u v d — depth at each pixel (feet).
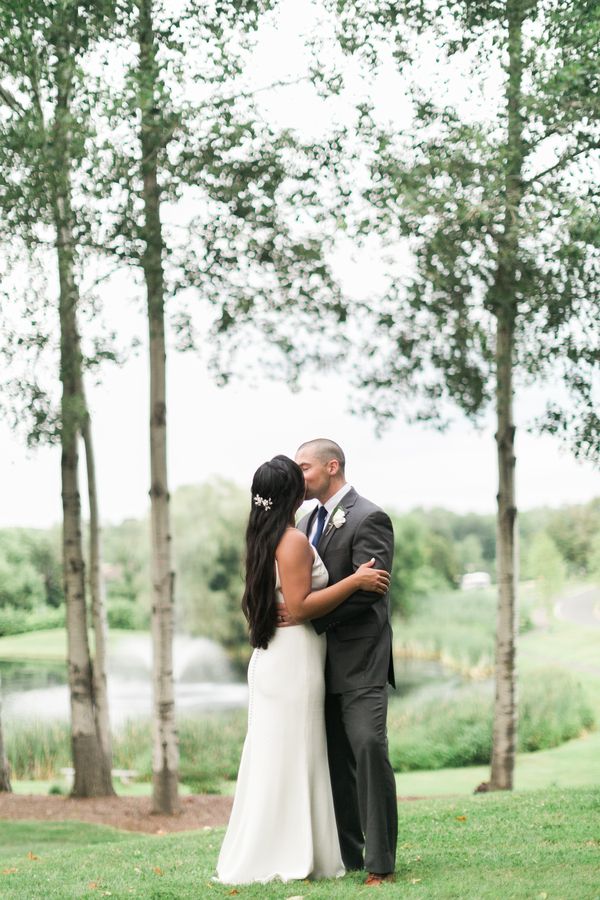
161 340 44.55
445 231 40.29
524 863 17.34
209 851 24.49
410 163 40.63
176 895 15.43
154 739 44.83
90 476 51.01
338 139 40.86
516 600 44.93
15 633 235.81
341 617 15.99
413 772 68.69
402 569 198.18
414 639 158.20
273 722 16.29
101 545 51.24
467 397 46.65
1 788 51.80
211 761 65.82
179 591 174.70
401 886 15.14
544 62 38.01
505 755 44.47
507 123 40.16
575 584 315.37
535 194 39.68
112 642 193.26
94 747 49.62
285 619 16.43
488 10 41.01
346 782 17.11
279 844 16.11
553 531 330.13
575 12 38.14
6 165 40.27
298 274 43.29
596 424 43.62
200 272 42.70
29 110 40.06
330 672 16.39
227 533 176.65
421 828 23.67
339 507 16.88
